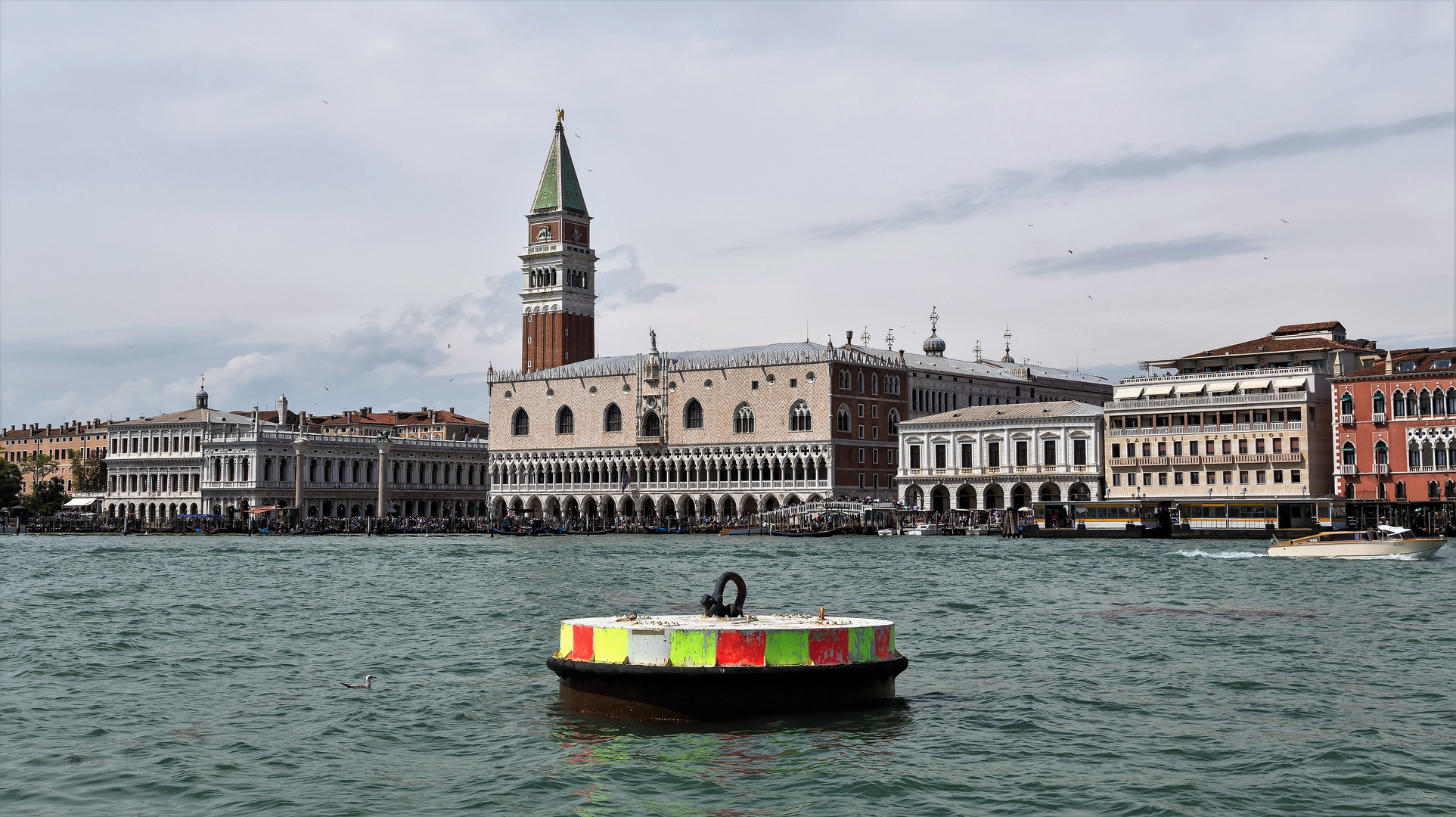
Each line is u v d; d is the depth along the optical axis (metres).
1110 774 20.75
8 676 31.75
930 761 21.22
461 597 55.53
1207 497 142.62
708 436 181.12
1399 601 50.72
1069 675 30.42
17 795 19.98
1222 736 23.53
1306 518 124.31
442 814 18.66
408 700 27.42
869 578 68.00
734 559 93.12
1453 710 26.16
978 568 77.50
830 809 18.66
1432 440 128.00
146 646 37.44
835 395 170.12
